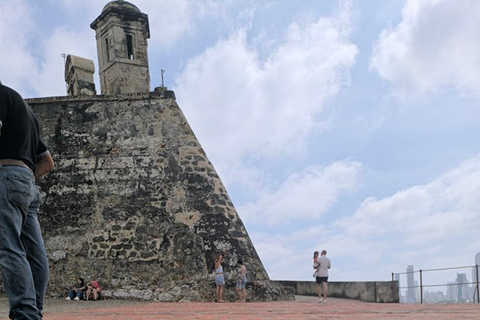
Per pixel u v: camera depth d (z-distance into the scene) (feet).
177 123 67.51
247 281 60.75
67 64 78.84
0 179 13.73
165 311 39.11
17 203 13.78
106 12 75.20
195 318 29.12
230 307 45.32
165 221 63.26
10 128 14.12
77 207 64.18
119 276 61.31
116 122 67.62
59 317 31.96
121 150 66.33
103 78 77.00
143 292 60.34
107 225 63.31
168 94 68.69
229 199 65.77
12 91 14.48
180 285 60.29
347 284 74.90
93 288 58.80
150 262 61.67
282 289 63.72
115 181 65.10
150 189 64.64
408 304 50.80
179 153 66.13
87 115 67.82
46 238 63.26
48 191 64.95
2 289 59.62
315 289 83.10
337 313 34.32
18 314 13.35
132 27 75.87
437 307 42.11
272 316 30.94
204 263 61.21
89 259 62.18
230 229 63.16
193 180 64.85
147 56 76.79
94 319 29.53
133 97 68.44
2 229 13.52
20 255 13.69
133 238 62.69
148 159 65.92
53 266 62.23
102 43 77.10
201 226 62.64
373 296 67.41
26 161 14.38
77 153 66.28
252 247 64.18
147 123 67.56
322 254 57.31
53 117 67.77
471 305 46.11
